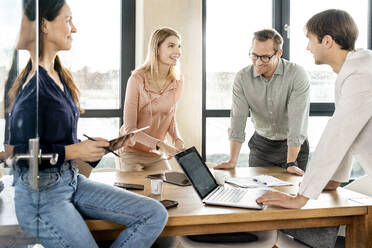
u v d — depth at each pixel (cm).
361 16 414
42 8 155
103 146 160
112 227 162
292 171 254
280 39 267
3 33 101
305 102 276
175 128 300
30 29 123
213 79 388
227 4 386
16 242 121
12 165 115
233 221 169
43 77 156
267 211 172
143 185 210
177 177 232
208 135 387
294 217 175
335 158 175
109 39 367
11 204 116
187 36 348
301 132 277
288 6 393
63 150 154
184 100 350
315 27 188
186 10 346
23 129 121
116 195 163
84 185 167
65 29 159
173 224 163
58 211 147
